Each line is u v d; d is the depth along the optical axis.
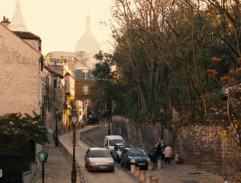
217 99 25.53
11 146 22.31
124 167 29.11
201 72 30.83
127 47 42.03
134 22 35.28
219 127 22.08
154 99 42.69
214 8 20.22
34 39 32.72
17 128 23.89
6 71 29.14
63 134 66.44
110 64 62.47
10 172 17.91
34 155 25.05
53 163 29.00
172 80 37.81
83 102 93.44
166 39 32.00
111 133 65.56
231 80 14.98
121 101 61.09
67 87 79.62
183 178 22.23
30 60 29.47
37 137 24.08
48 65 55.84
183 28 29.73
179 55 31.78
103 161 25.92
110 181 22.25
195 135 26.80
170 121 33.44
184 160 29.12
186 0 25.19
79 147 46.41
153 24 32.56
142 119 43.62
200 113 27.53
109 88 62.94
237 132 14.23
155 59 38.12
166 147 29.47
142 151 28.62
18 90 29.12
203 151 25.31
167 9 28.84
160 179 22.27
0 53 29.12
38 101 29.36
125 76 52.97
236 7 21.02
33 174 22.02
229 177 20.94
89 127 80.56
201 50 28.89
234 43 27.33
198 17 26.00
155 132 38.12
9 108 28.94
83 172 25.70
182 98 35.00
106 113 69.94
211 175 22.77
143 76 43.16
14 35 29.34
